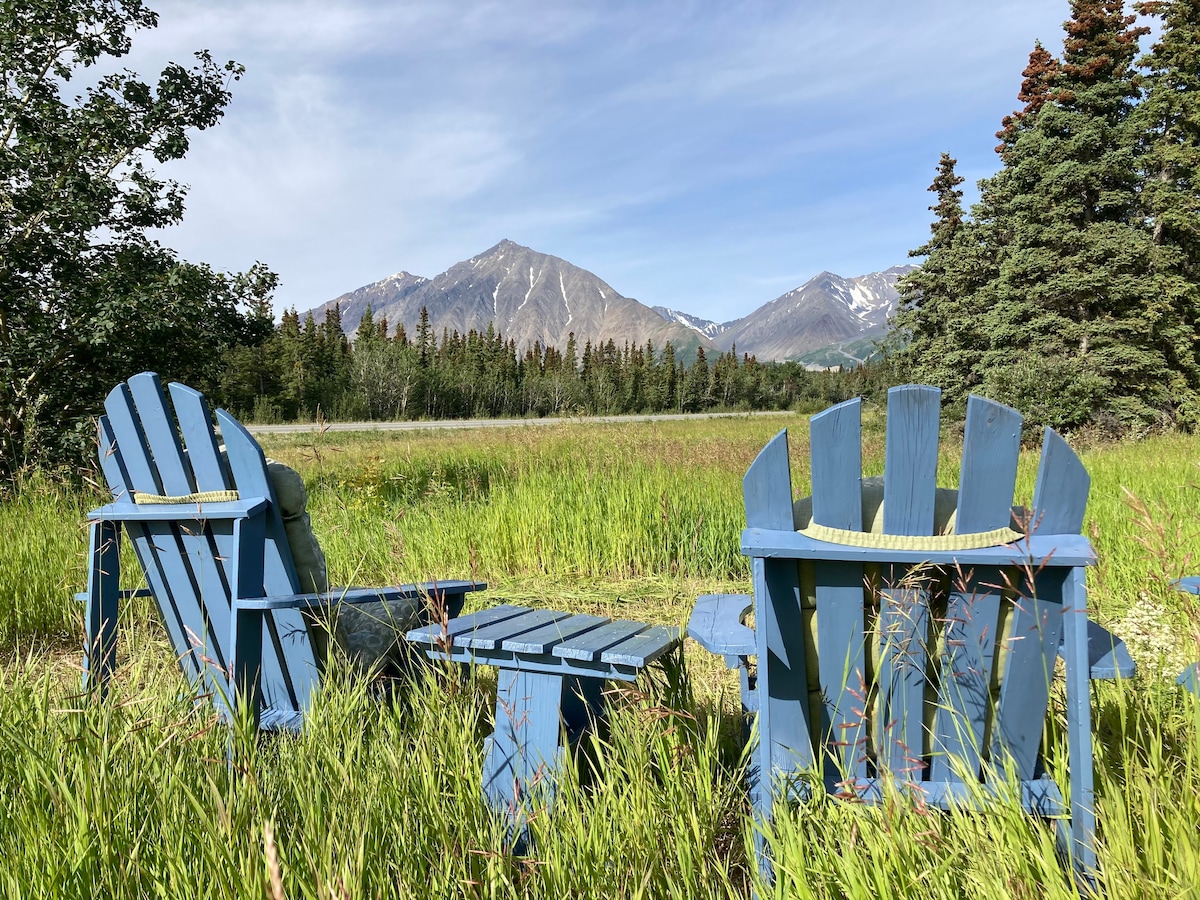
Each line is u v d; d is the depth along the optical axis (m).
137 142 11.30
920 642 1.70
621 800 1.83
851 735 1.76
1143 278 21.05
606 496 6.92
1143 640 2.69
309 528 2.57
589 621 2.48
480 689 3.01
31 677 2.75
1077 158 21.89
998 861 1.43
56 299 10.70
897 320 29.27
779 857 1.53
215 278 11.52
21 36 10.65
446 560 5.92
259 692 2.39
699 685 3.33
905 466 1.61
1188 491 6.74
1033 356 20.47
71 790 1.78
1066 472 1.59
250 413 52.97
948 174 29.86
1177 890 1.35
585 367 100.94
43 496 6.33
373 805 1.75
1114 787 1.59
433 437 25.38
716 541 6.03
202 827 1.57
